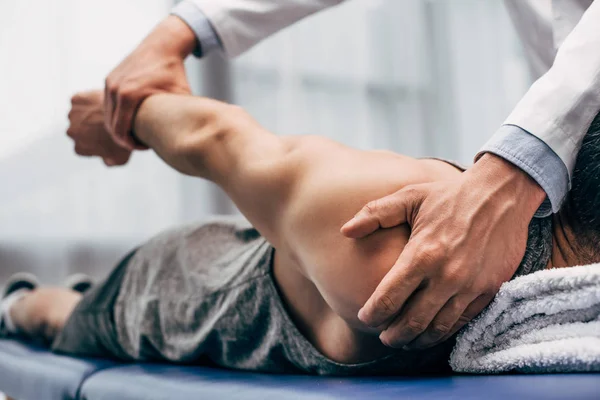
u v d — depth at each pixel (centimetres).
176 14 117
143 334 106
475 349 64
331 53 339
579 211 64
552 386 50
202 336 94
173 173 279
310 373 80
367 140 345
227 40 120
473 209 60
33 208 254
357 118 344
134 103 95
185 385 77
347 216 65
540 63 124
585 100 64
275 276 83
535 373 59
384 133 355
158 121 87
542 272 58
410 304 60
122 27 271
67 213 259
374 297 59
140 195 273
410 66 365
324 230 66
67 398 100
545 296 58
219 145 77
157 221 276
